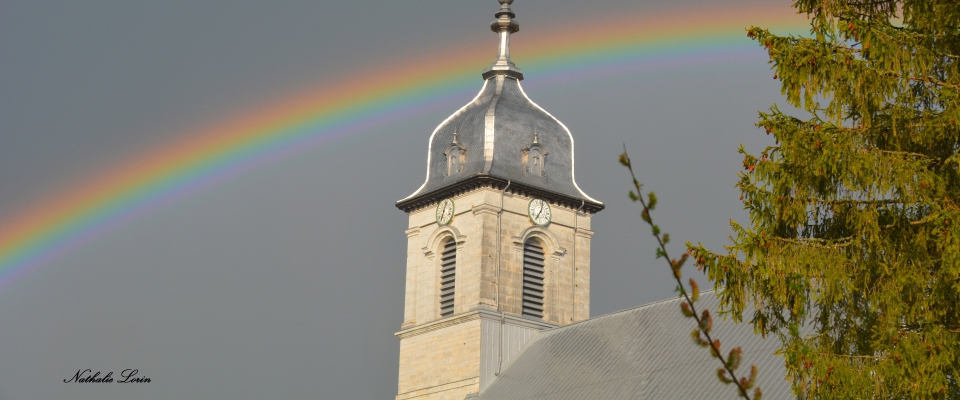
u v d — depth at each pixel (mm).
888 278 43781
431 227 120000
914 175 43062
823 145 43500
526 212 117688
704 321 23000
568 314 117750
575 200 119812
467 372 112125
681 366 92500
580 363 103500
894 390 42188
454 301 116250
